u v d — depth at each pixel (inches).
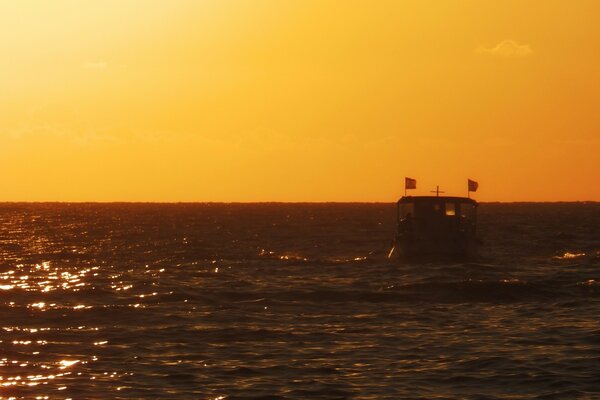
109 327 4013.3
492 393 2834.6
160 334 3821.4
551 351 3393.2
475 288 5108.3
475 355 3336.6
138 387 2925.7
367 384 2945.4
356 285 5511.8
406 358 3307.1
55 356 3388.3
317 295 5019.7
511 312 4416.8
